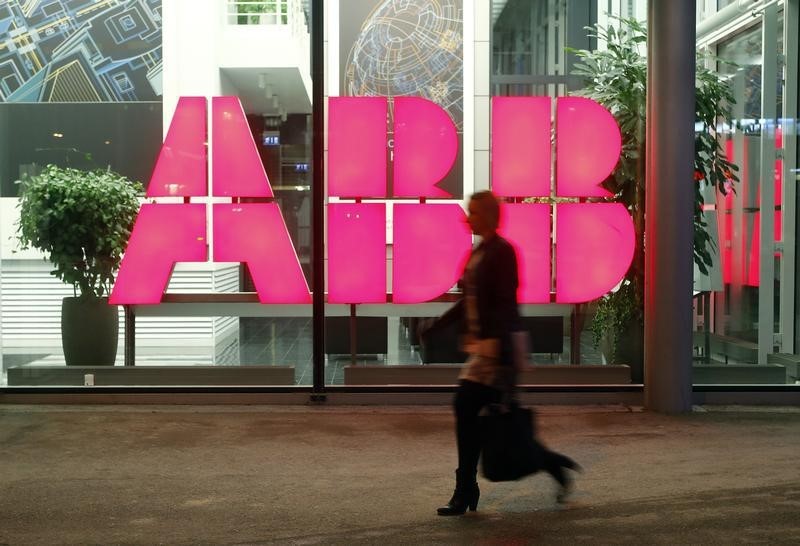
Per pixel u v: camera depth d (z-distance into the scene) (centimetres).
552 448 551
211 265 702
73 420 632
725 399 691
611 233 702
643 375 702
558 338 708
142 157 707
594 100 711
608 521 409
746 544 378
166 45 705
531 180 702
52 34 709
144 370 701
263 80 700
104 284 705
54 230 703
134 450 549
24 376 702
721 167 741
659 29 639
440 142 700
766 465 509
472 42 730
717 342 731
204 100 699
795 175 761
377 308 702
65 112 710
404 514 424
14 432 595
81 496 455
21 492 461
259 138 698
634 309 707
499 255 399
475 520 413
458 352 700
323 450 550
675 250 649
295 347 702
